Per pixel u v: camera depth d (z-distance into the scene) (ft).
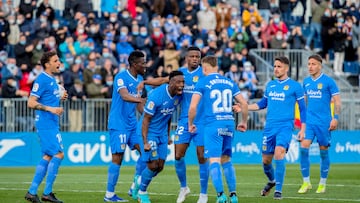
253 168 207.51
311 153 236.84
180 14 256.52
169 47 239.30
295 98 129.08
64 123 217.77
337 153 240.32
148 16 251.60
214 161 110.32
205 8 255.70
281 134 127.54
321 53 281.54
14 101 214.07
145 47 242.17
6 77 220.23
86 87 222.69
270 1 278.67
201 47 245.24
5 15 238.68
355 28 285.23
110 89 225.15
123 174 183.93
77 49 231.71
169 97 113.91
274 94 129.39
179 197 120.78
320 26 280.51
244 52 253.03
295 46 268.62
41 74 118.42
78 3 248.93
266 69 255.29
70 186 149.38
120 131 120.88
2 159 214.07
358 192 138.00
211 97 110.83
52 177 118.11
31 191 117.80
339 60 278.67
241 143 231.91
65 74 221.25
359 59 285.64
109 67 226.99
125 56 238.89
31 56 228.84
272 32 264.93
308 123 141.38
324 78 142.00
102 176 177.27
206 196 117.19
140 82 122.42
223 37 252.83
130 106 122.11
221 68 244.63
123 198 125.08
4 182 159.53
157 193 135.03
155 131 114.93
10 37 237.66
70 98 217.97
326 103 141.90
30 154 216.33
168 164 221.87
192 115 110.63
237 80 243.81
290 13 284.82
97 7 265.95
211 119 110.93
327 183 158.40
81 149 219.20
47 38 231.30
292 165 220.64
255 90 246.06
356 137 243.19
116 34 241.96
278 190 125.49
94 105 220.84
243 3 267.39
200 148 118.42
